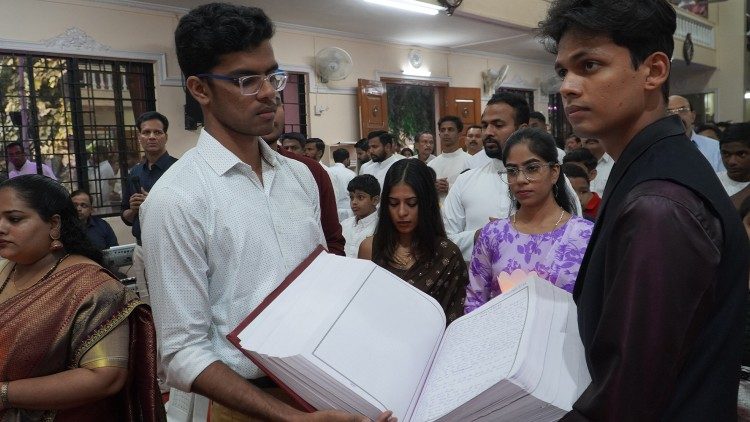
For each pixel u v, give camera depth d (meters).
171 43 5.56
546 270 1.67
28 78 4.75
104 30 5.08
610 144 0.89
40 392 1.35
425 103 8.82
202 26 1.11
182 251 1.10
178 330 1.09
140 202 3.49
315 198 1.41
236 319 1.15
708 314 0.75
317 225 1.33
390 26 7.08
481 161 3.95
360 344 0.97
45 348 1.39
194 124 5.46
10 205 1.46
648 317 0.69
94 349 1.41
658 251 0.70
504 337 0.93
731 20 12.70
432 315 1.15
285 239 1.23
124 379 1.46
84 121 5.10
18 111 4.72
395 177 1.98
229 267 1.15
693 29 11.92
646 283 0.70
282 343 0.96
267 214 1.21
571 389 0.81
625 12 0.77
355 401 0.90
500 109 2.48
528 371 0.80
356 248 3.13
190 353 1.08
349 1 5.78
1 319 1.40
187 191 1.12
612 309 0.73
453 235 2.52
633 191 0.76
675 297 0.69
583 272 0.93
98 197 5.22
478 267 1.85
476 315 1.11
